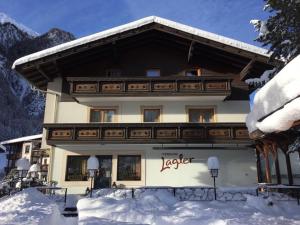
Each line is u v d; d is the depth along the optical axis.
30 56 17.50
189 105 18.50
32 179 19.42
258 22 13.50
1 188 15.87
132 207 10.50
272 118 10.21
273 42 13.15
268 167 15.10
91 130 17.31
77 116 18.52
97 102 18.67
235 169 17.69
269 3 11.98
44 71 18.33
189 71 19.31
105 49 19.09
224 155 17.89
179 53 19.64
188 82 17.69
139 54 19.66
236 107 18.42
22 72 18.34
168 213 9.73
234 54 18.56
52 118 18.42
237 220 8.82
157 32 19.22
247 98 18.56
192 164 17.83
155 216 9.08
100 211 9.80
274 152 14.82
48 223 8.22
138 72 19.30
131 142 17.11
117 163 17.92
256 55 17.45
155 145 18.08
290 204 11.77
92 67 19.44
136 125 17.22
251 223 8.45
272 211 10.94
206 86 17.58
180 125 17.12
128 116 18.44
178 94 17.50
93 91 17.73
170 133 17.16
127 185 17.59
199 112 18.55
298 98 8.57
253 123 12.88
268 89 10.70
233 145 17.94
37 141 45.50
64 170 17.86
